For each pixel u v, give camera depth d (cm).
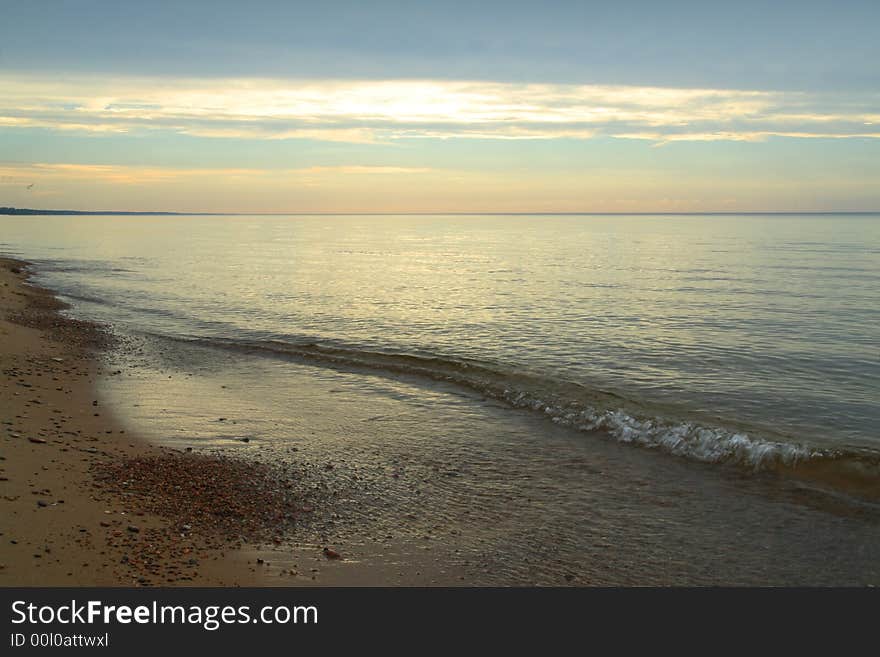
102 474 1109
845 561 945
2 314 2962
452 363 2180
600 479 1254
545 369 2134
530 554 956
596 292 4303
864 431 1530
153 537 903
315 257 7988
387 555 938
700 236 13775
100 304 3691
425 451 1397
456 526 1044
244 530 975
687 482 1241
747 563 939
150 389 1819
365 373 2117
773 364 2222
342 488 1177
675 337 2706
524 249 9781
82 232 16012
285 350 2444
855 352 2409
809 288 4409
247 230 19875
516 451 1405
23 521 873
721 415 1647
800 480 1246
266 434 1465
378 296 4131
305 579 853
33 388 1664
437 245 11119
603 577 896
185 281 5003
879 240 11306
